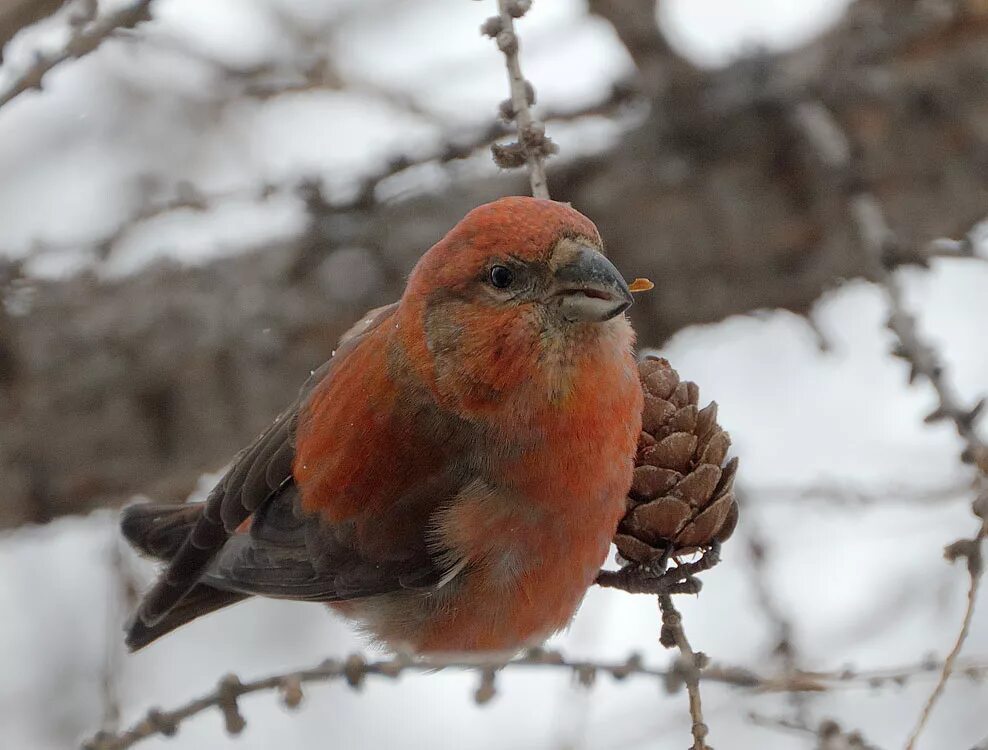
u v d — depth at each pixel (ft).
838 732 21.97
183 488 38.70
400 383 28.45
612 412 26.53
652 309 38.73
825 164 33.60
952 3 35.22
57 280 37.55
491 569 28.81
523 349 26.37
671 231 37.65
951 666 20.12
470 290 26.81
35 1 21.63
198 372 37.55
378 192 37.04
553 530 27.99
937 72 36.19
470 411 27.63
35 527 38.50
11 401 37.01
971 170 37.06
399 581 29.58
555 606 29.01
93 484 37.96
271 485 30.81
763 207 37.01
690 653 22.22
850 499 32.81
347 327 37.63
